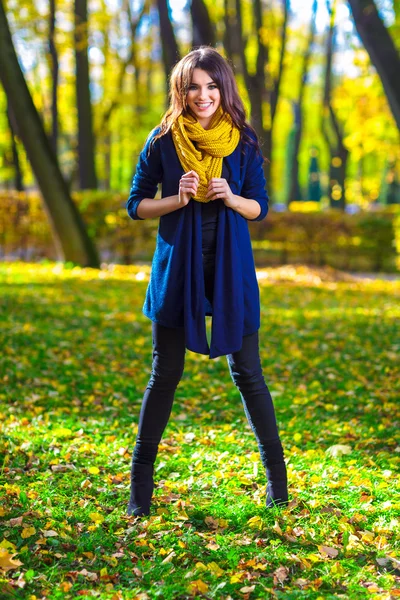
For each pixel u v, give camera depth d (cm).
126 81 3000
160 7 1476
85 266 1488
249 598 256
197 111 308
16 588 257
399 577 274
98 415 509
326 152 3747
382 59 936
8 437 433
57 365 645
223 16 2055
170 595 254
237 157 311
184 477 380
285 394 575
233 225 309
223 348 305
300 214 1745
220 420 505
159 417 322
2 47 1355
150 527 309
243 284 310
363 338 803
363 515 327
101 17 2312
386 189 4394
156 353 320
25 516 313
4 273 1313
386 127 2239
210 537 301
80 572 268
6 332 749
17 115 1420
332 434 467
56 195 1467
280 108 3291
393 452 432
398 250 1717
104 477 380
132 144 2961
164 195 312
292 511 326
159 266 313
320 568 278
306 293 1244
